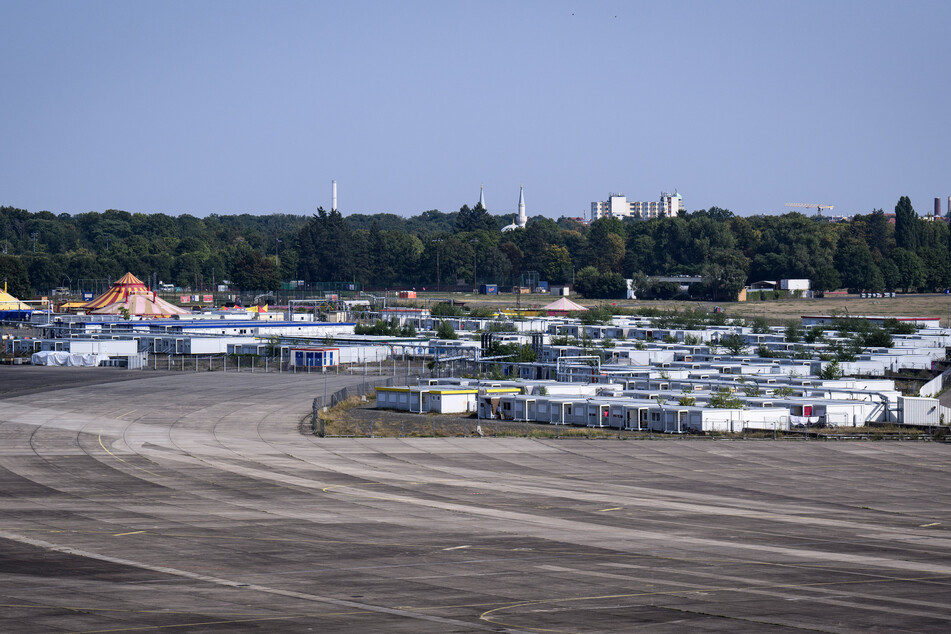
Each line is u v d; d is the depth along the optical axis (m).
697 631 53.19
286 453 132.75
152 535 80.81
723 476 119.50
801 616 56.47
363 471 119.38
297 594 60.88
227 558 72.00
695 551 76.44
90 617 54.16
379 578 65.81
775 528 87.94
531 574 67.44
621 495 105.81
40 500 98.56
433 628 53.09
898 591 63.47
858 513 97.56
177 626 52.53
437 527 85.81
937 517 95.94
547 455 133.88
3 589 60.81
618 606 58.56
